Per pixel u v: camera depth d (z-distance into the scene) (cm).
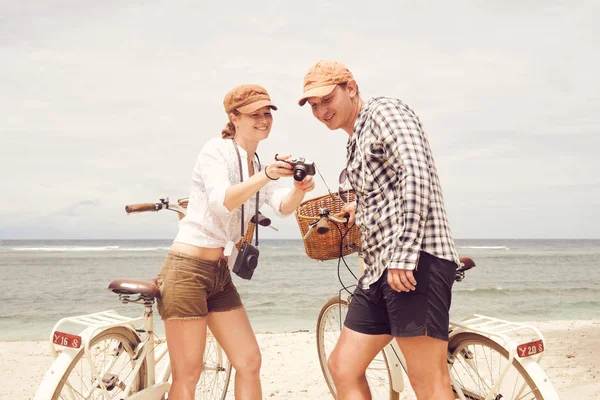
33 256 5231
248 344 287
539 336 244
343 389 257
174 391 264
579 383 467
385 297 232
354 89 260
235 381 286
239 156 272
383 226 231
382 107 232
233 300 289
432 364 226
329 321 391
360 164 241
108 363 287
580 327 812
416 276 221
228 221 269
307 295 1848
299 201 287
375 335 252
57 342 241
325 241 300
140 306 1543
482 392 280
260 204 306
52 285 2294
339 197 308
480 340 265
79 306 1562
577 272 3180
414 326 221
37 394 225
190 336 263
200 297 265
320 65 258
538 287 2036
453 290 1833
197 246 264
